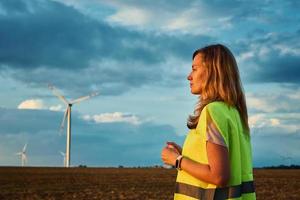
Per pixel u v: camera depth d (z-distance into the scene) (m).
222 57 4.02
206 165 3.73
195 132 3.90
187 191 3.80
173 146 4.02
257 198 31.56
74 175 65.62
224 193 3.75
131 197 32.56
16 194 35.00
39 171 76.88
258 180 55.47
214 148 3.73
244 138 4.01
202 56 4.09
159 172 79.88
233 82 4.00
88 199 31.12
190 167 3.76
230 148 3.84
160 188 41.88
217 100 3.96
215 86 3.98
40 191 37.94
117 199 31.19
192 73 4.15
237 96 4.03
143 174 71.12
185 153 3.88
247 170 3.94
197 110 4.02
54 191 38.00
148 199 31.08
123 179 56.69
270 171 89.56
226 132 3.79
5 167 94.75
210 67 4.02
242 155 3.92
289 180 55.56
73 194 35.09
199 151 3.82
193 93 4.15
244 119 4.05
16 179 55.00
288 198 31.69
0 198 31.55
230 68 4.01
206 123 3.81
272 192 36.88
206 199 3.74
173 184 47.75
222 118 3.80
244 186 3.89
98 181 52.19
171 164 3.91
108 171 82.56
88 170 85.75
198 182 3.78
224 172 3.69
